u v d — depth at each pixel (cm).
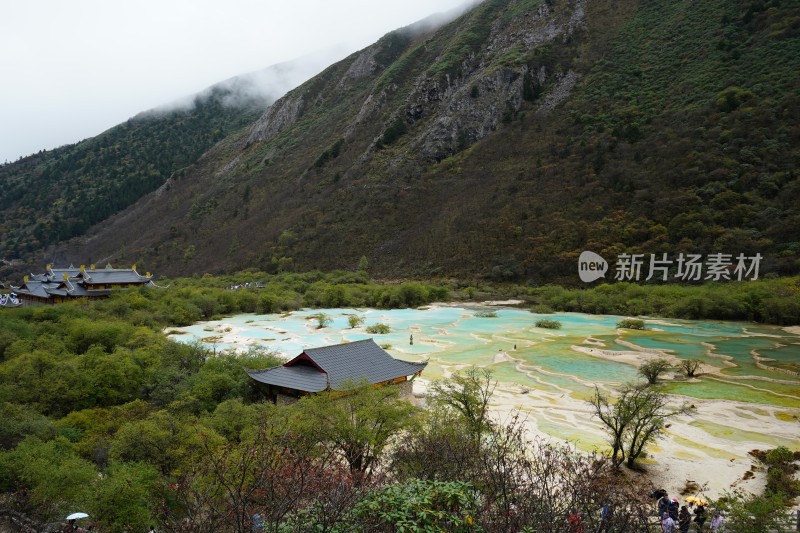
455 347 5456
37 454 2031
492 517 927
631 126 11988
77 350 4228
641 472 2425
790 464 2473
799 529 1566
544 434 2903
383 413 2145
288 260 12538
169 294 8031
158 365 3572
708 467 2492
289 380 3136
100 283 7994
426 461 1412
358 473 1453
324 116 19812
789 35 11594
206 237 15612
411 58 19150
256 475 1185
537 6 17588
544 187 11700
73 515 1603
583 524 959
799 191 8644
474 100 15338
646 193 10162
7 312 5688
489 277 10238
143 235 17362
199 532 958
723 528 1592
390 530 870
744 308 6925
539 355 5044
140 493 1750
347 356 3350
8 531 1711
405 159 14650
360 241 12625
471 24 18975
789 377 4159
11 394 2983
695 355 4953
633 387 3769
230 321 7475
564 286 9356
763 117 10175
